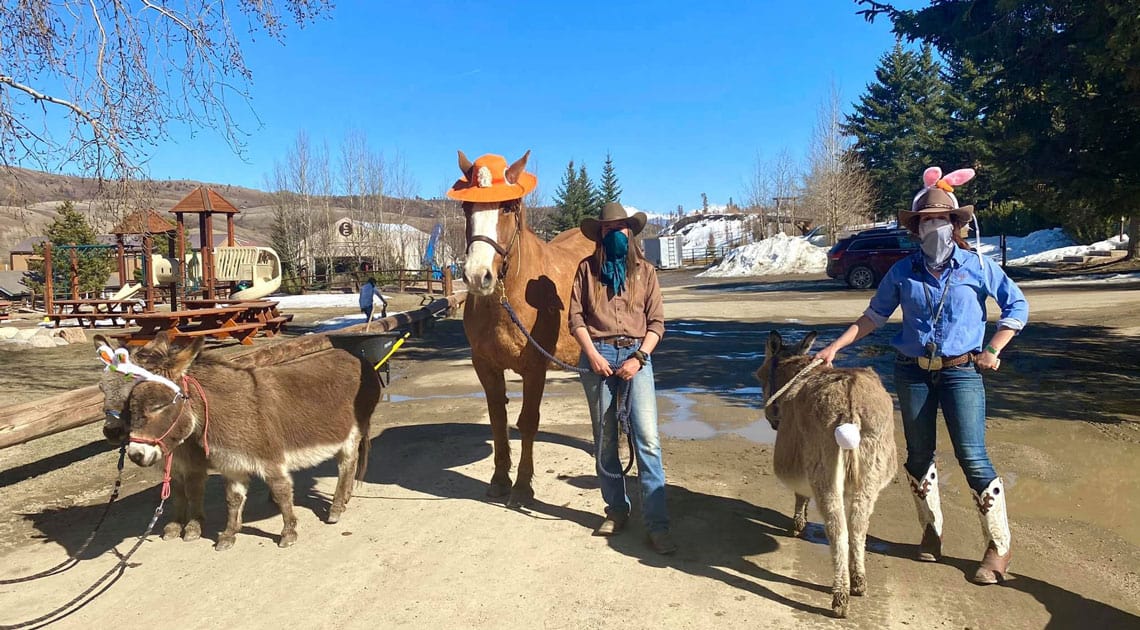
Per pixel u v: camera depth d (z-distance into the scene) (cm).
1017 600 385
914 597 389
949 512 513
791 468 412
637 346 465
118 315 1872
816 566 433
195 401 428
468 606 390
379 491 589
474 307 550
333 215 5847
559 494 572
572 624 369
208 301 1767
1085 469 590
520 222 530
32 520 534
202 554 465
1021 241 3828
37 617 386
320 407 493
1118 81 938
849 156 5672
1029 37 1034
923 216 410
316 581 423
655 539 452
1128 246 2925
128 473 655
